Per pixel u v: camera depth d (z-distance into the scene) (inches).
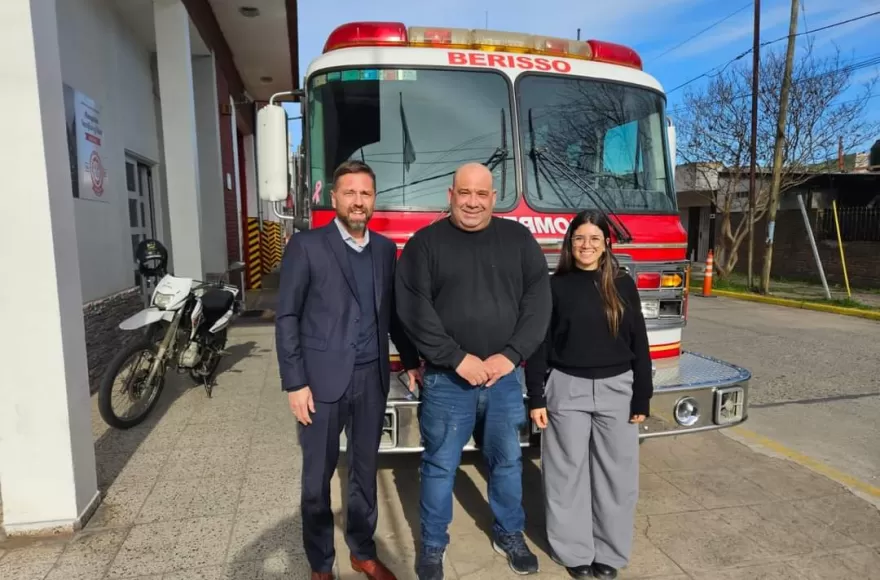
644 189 158.7
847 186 705.0
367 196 100.6
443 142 142.9
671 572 113.3
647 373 108.3
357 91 141.7
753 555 119.3
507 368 101.3
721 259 676.7
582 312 107.7
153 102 345.4
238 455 163.5
